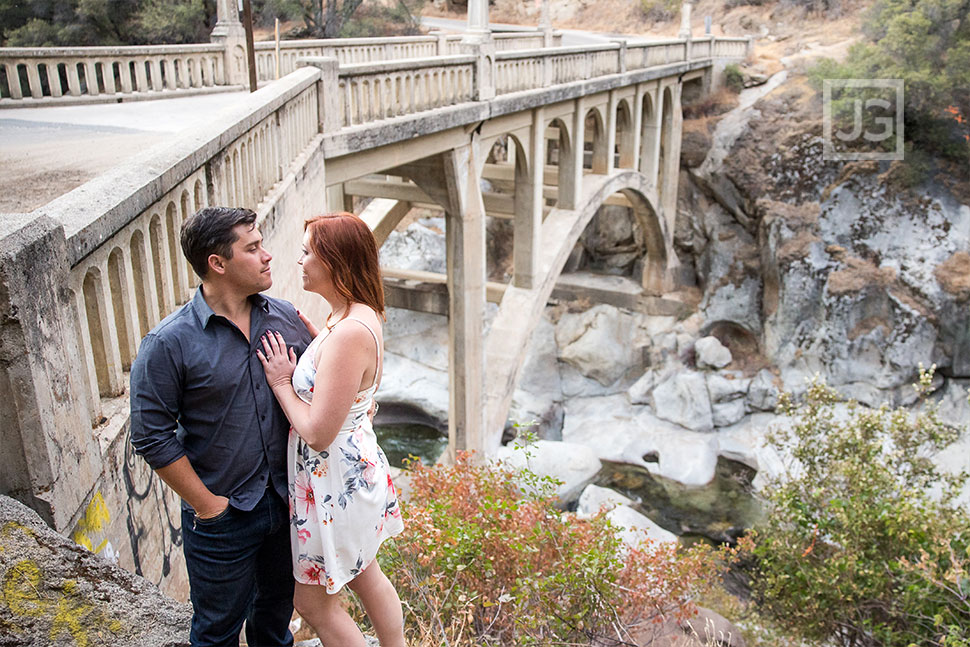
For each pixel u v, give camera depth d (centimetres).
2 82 2255
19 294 269
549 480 857
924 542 1052
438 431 2534
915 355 2403
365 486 275
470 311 1609
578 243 3039
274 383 269
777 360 2608
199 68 1370
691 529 2047
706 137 2795
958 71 2541
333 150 966
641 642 805
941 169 2562
